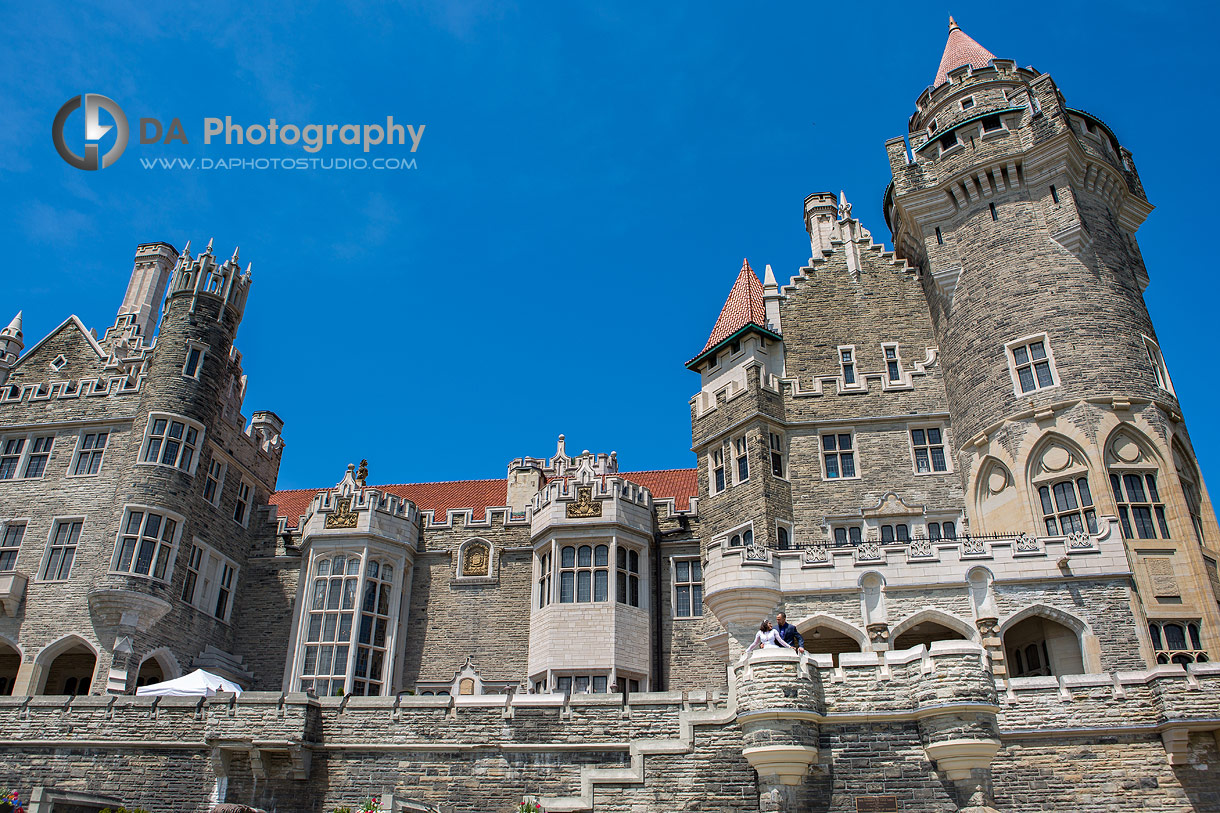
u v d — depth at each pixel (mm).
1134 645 23625
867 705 18562
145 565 30781
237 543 35781
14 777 22938
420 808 19641
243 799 21641
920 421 31922
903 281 35250
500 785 21094
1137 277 31719
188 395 33594
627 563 32469
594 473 34000
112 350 37562
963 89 34531
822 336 34625
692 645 31953
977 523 29359
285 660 34438
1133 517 26219
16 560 32375
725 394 33594
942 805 17625
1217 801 18062
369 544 33531
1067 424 27609
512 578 34188
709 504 32844
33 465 34406
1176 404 28672
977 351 30656
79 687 32031
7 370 37156
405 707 22109
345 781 21578
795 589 25672
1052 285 29688
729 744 19047
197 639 32656
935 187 33250
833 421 32219
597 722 21375
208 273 35781
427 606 34344
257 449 38281
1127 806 18391
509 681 32344
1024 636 25906
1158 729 18719
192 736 22656
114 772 22594
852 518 30656
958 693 17656
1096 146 32469
